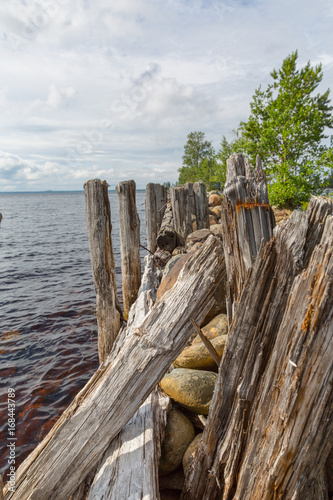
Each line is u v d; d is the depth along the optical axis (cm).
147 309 426
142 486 181
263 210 174
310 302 131
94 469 215
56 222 3188
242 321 167
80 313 738
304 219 146
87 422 204
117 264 1273
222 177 1966
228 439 171
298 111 1161
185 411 265
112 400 206
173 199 756
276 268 154
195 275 223
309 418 135
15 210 5262
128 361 213
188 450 225
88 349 562
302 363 133
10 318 709
